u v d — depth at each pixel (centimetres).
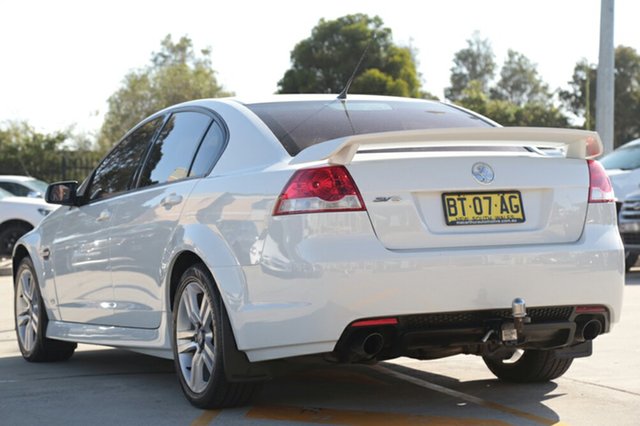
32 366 757
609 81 2177
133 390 637
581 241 538
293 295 502
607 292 540
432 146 520
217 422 536
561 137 533
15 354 825
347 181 501
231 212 541
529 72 13900
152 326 622
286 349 511
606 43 2173
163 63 9388
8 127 5056
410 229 506
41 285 764
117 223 657
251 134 565
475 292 508
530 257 518
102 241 674
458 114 635
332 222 498
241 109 590
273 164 536
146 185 645
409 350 520
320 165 507
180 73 8000
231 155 568
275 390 625
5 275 1772
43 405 593
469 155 524
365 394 611
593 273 534
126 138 706
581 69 9450
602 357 744
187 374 584
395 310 498
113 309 667
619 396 602
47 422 548
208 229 556
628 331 873
